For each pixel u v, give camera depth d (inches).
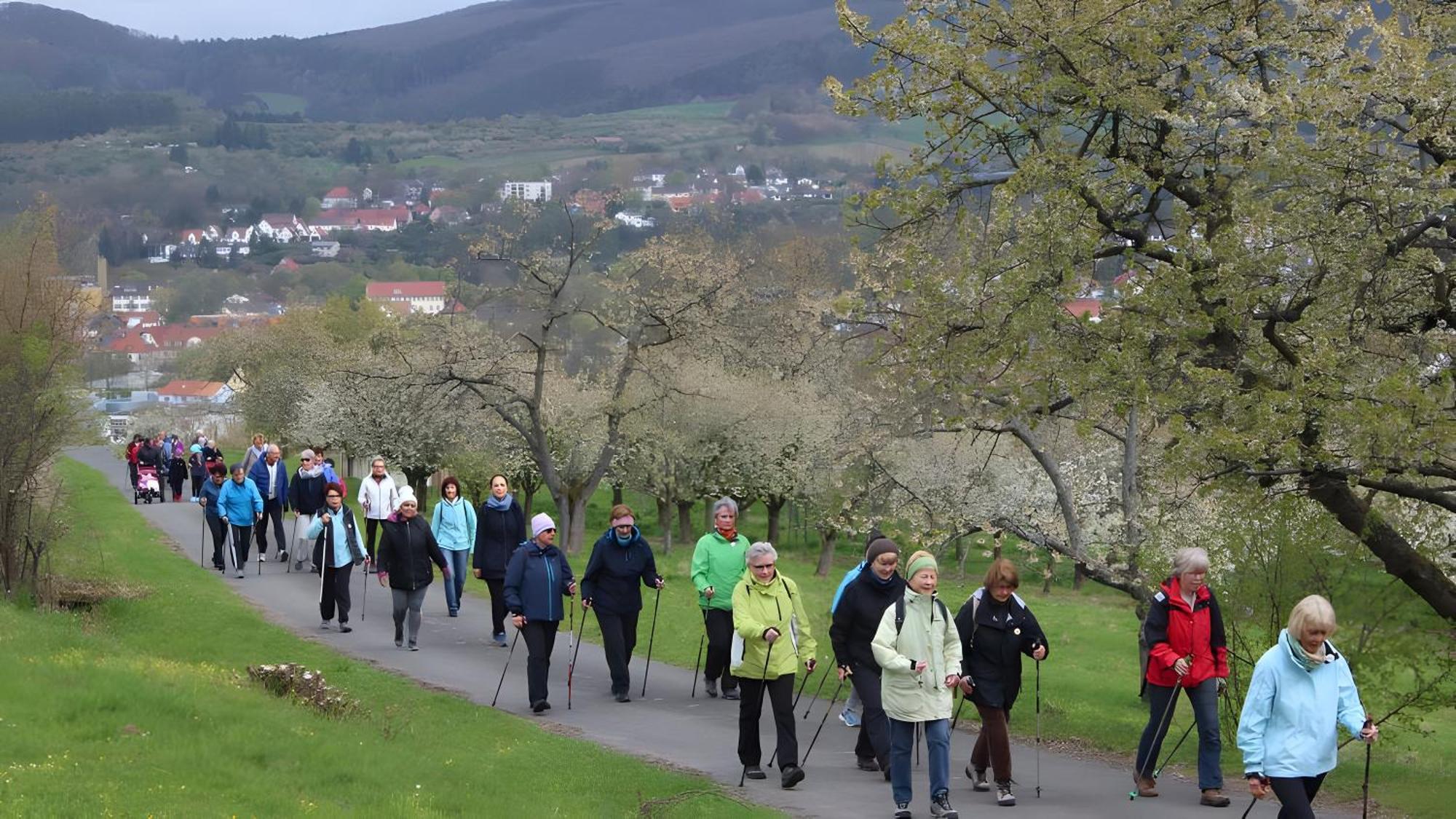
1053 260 664.4
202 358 4350.4
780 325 2166.6
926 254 724.0
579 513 1797.5
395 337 1988.2
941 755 492.1
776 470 2034.9
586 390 2164.1
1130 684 986.7
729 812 492.1
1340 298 641.6
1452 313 647.1
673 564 1641.2
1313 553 643.5
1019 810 514.9
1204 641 529.3
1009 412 706.8
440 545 1031.0
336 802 458.6
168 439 2228.1
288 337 3378.4
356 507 2134.6
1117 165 663.1
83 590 1032.8
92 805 406.6
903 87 732.0
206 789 449.4
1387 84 617.3
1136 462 783.7
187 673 666.8
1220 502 654.5
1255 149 647.1
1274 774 411.5
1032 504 1375.5
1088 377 647.1
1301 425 579.8
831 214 6195.9
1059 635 1300.4
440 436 2219.5
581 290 2480.3
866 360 807.7
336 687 684.1
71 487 1422.2
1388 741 649.0
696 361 2065.7
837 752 640.4
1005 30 700.7
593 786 540.4
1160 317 640.4
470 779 523.2
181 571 1206.9
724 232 4101.9
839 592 595.2
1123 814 508.4
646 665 843.4
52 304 1047.0
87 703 544.4
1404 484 605.0
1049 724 722.2
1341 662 415.2
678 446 2030.0
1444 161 640.4
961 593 1323.8
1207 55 701.3
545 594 717.3
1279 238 629.6
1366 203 633.6
